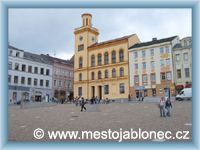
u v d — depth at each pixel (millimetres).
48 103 39562
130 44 61062
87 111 25625
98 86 64375
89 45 68125
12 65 59281
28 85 62812
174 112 20875
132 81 58188
